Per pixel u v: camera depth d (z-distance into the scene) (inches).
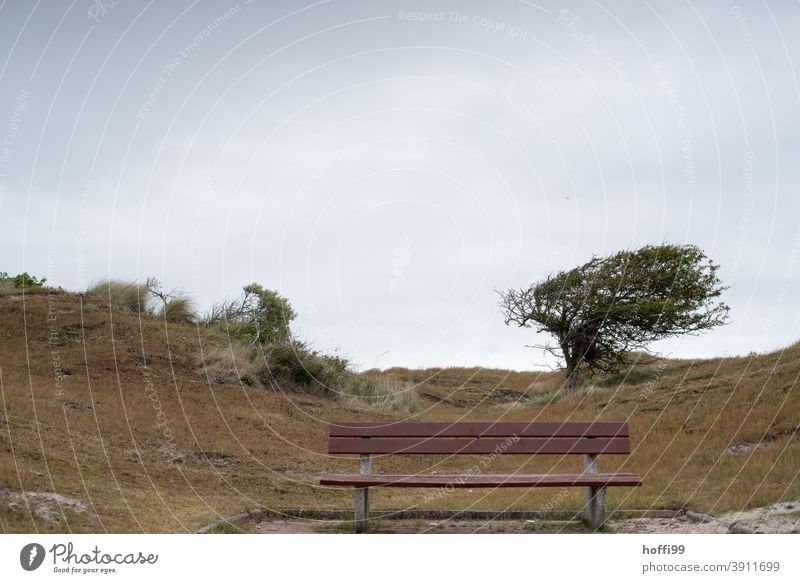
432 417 698.8
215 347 677.9
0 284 782.5
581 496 343.3
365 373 846.5
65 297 724.7
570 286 880.9
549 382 974.4
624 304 861.8
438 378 1007.6
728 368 621.9
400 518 312.0
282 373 697.0
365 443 288.5
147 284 775.1
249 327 747.4
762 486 309.7
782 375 502.0
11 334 625.6
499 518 306.7
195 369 629.9
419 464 484.4
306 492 386.3
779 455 349.4
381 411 698.8
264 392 632.4
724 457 371.2
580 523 287.1
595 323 865.5
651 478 360.2
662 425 466.6
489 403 880.9
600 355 860.6
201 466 408.2
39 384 512.7
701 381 591.2
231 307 785.6
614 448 284.8
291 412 594.9
